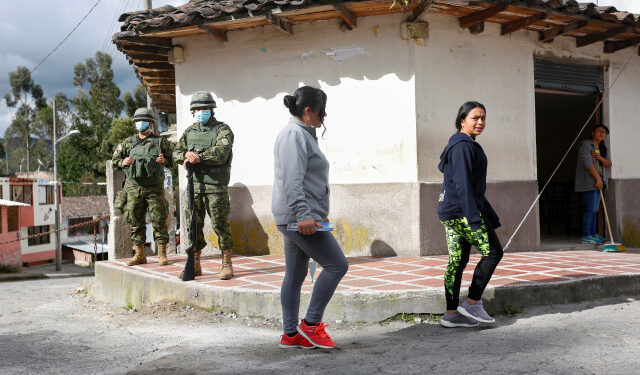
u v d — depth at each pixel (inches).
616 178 317.4
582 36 297.9
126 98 2780.5
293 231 129.1
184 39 293.9
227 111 287.4
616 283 195.8
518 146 282.8
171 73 346.3
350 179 264.7
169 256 275.0
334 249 132.0
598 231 325.7
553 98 404.2
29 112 3535.9
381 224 256.2
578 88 309.7
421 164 251.4
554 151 494.9
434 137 256.1
